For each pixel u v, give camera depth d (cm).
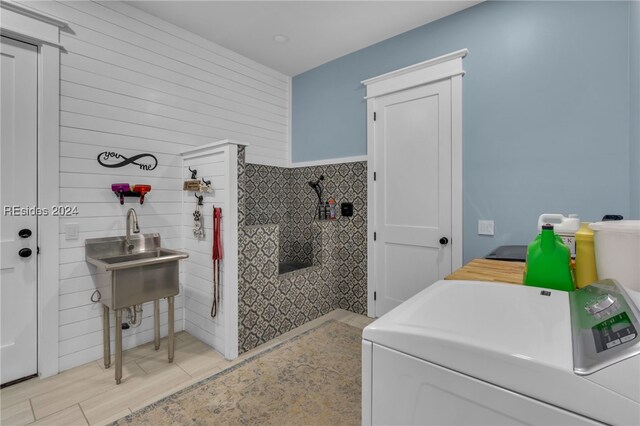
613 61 200
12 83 205
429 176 282
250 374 218
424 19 277
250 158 355
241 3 256
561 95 218
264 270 270
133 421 172
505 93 241
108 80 246
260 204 362
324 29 294
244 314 254
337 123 352
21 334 210
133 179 261
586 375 53
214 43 320
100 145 242
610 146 202
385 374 77
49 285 218
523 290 94
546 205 226
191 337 279
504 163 242
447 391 67
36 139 214
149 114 271
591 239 105
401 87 295
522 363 58
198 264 273
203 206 265
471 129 258
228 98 332
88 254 235
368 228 323
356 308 336
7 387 203
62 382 209
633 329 56
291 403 186
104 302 220
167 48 283
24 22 205
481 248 255
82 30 233
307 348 256
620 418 49
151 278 219
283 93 394
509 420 60
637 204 170
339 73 350
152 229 272
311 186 367
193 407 183
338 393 196
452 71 264
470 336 67
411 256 295
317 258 333
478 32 253
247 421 171
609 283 83
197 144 305
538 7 227
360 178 331
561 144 219
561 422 54
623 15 197
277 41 316
